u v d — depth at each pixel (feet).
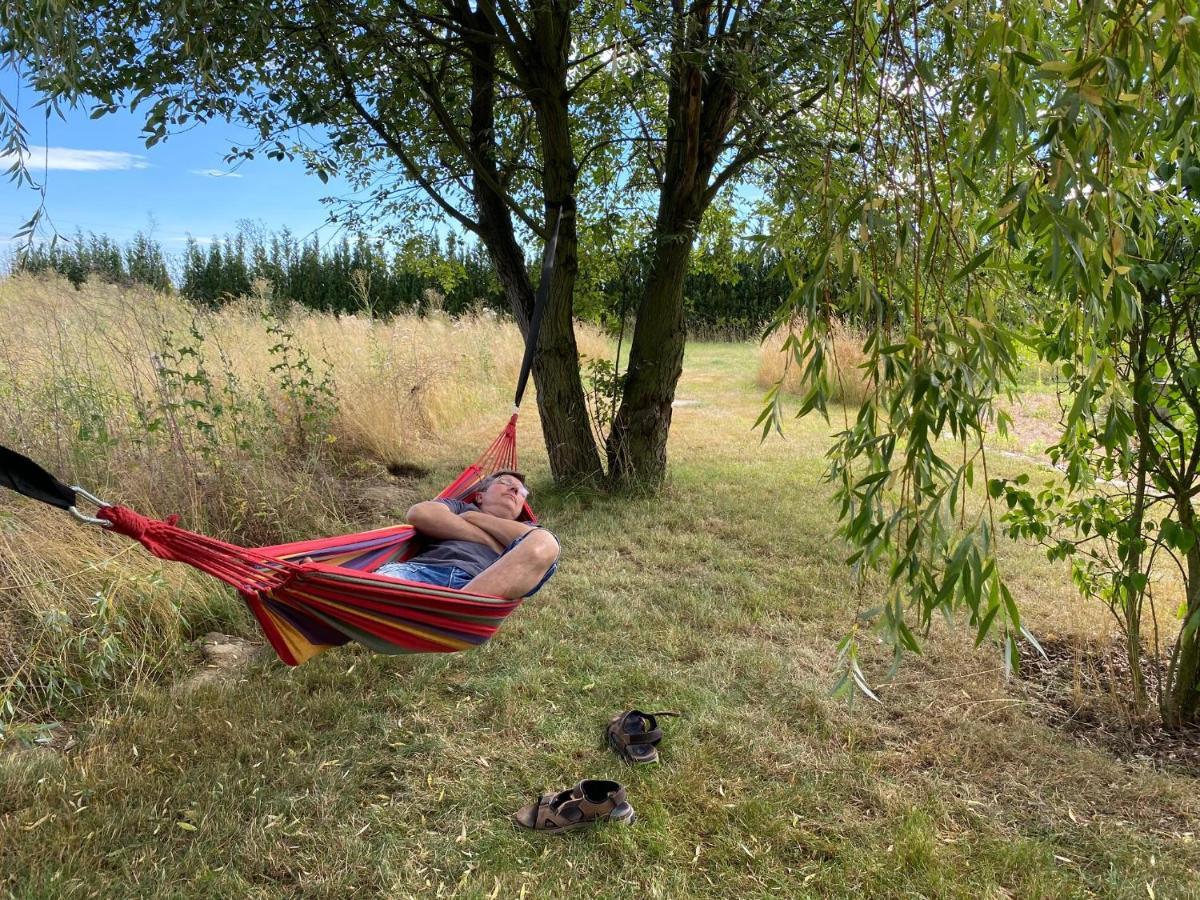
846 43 15.65
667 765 10.96
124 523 8.61
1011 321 11.32
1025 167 8.25
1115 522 11.89
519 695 12.59
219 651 13.73
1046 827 9.91
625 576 17.69
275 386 25.67
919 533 7.54
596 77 23.20
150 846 9.14
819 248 8.34
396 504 22.85
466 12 21.47
